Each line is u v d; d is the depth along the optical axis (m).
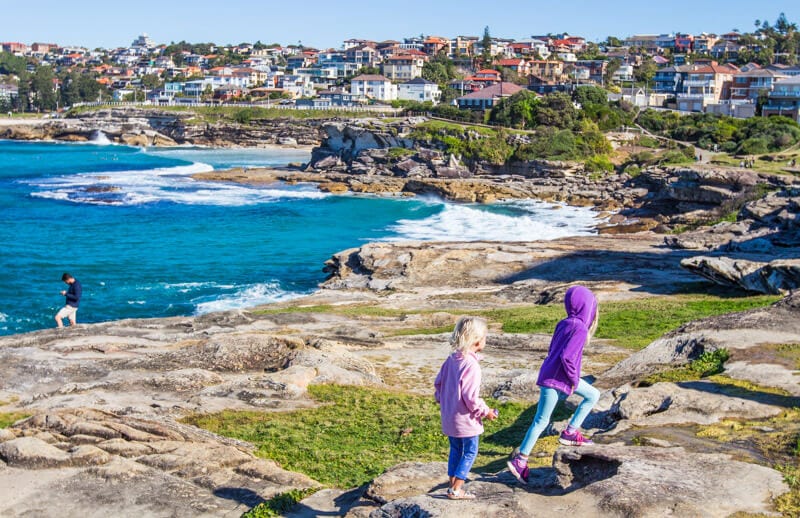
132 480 11.75
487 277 41.44
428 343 25.39
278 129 161.75
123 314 38.50
